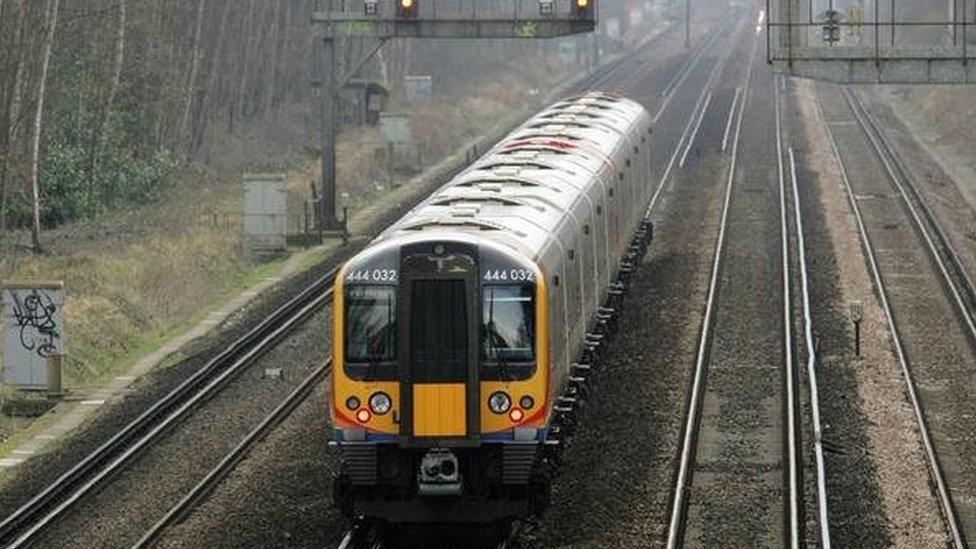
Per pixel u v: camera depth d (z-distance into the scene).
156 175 157.75
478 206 63.94
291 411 74.44
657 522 56.12
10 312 79.31
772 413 72.50
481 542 55.62
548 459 58.38
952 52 82.94
